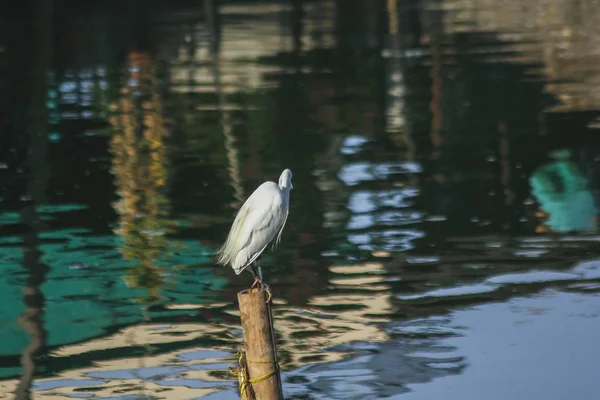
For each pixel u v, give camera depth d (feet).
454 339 36.04
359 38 139.03
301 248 47.88
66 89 101.50
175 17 170.91
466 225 50.83
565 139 70.28
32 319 39.24
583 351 34.53
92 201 58.03
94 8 178.40
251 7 187.42
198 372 33.78
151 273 44.86
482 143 70.54
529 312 38.29
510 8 166.91
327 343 35.99
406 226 51.06
